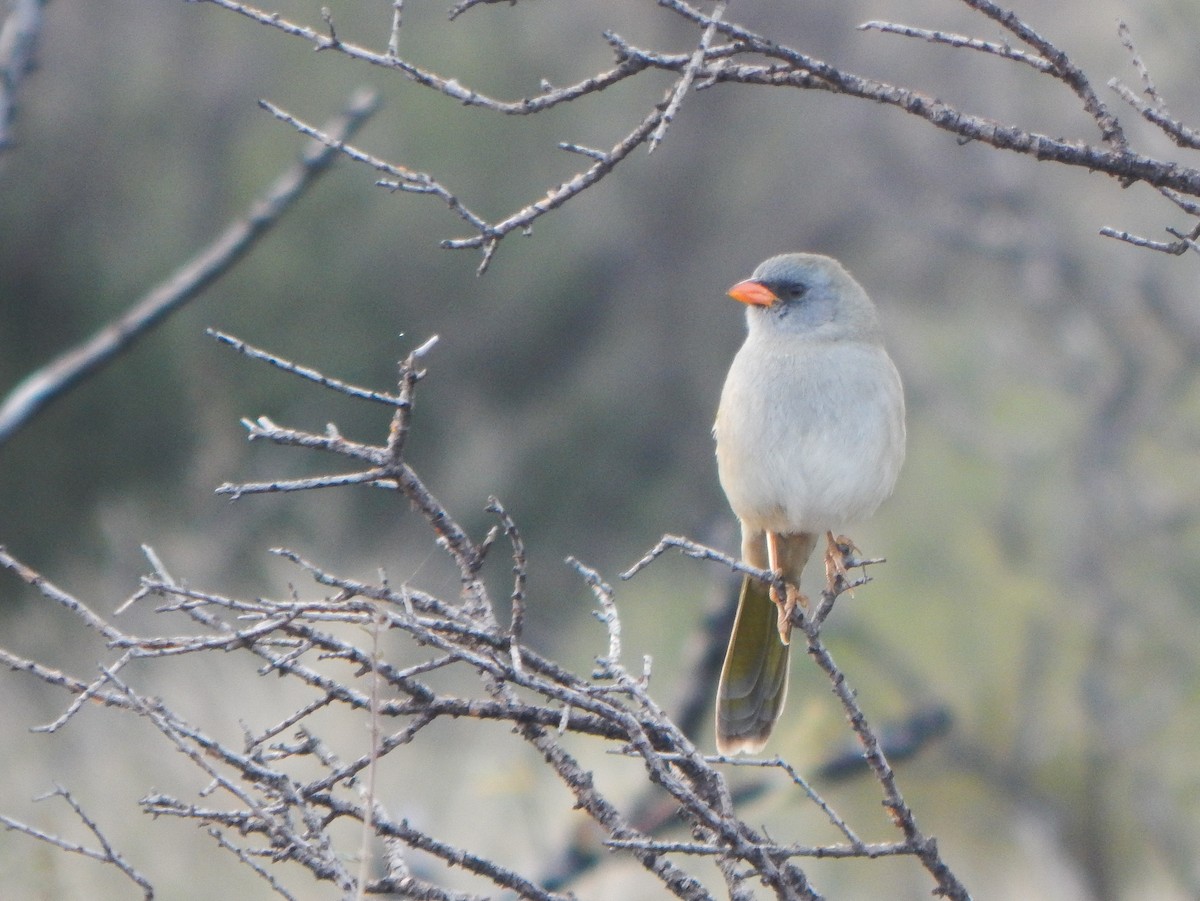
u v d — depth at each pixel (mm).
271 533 17703
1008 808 12469
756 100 22578
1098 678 12555
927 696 12352
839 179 21594
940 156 19219
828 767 8398
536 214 3957
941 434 15305
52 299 18859
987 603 12891
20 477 17375
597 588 4297
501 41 21500
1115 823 12523
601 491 22016
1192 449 14492
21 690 14336
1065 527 13789
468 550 4285
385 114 20625
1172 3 16406
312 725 10641
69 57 19500
